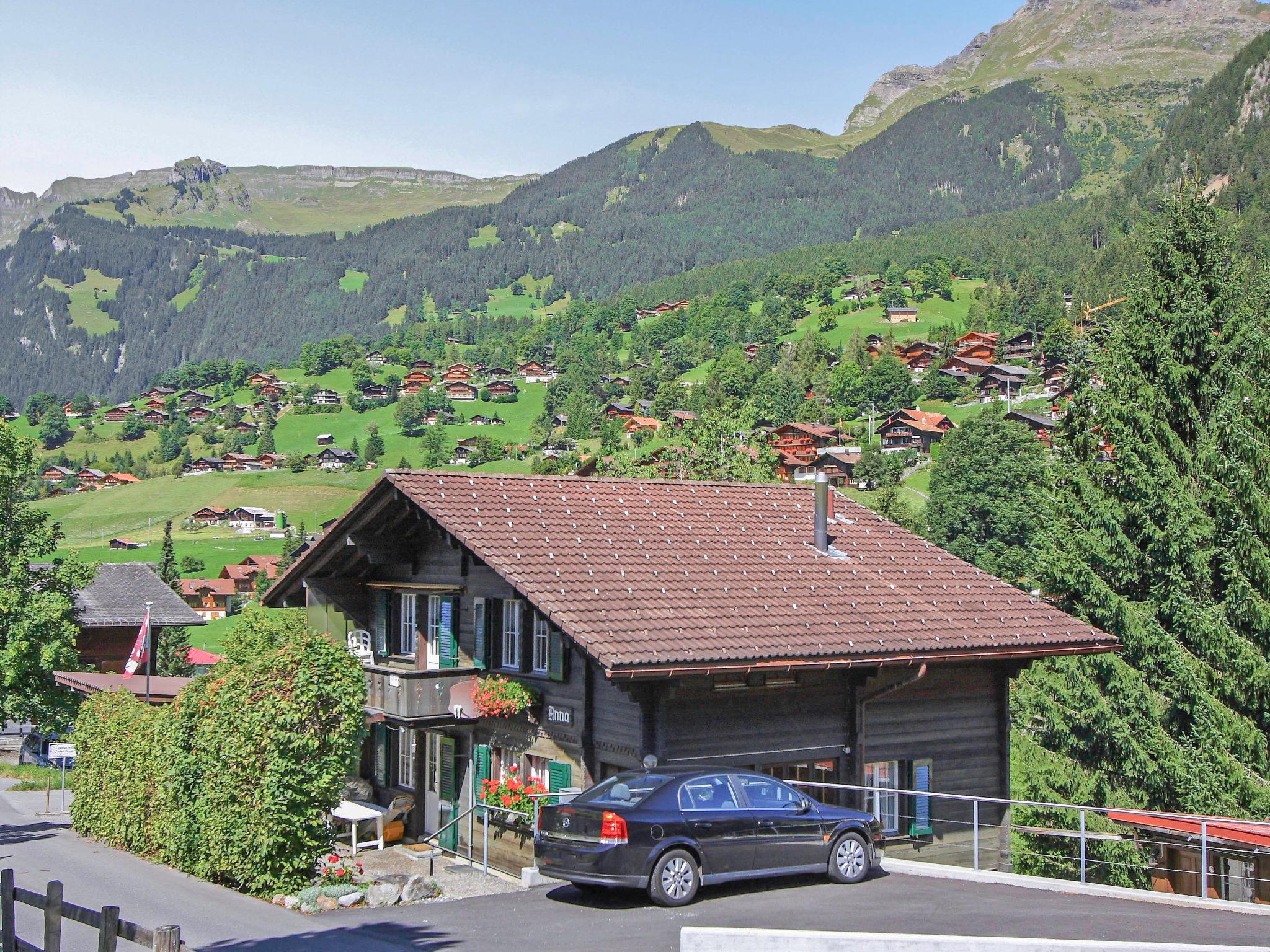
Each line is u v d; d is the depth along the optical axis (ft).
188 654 226.58
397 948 40.57
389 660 83.41
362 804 78.74
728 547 72.59
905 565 76.38
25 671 138.41
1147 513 90.02
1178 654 86.07
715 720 62.08
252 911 51.62
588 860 43.98
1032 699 88.84
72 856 74.43
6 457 143.84
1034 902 45.06
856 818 49.55
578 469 343.67
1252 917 42.63
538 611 61.36
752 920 41.65
